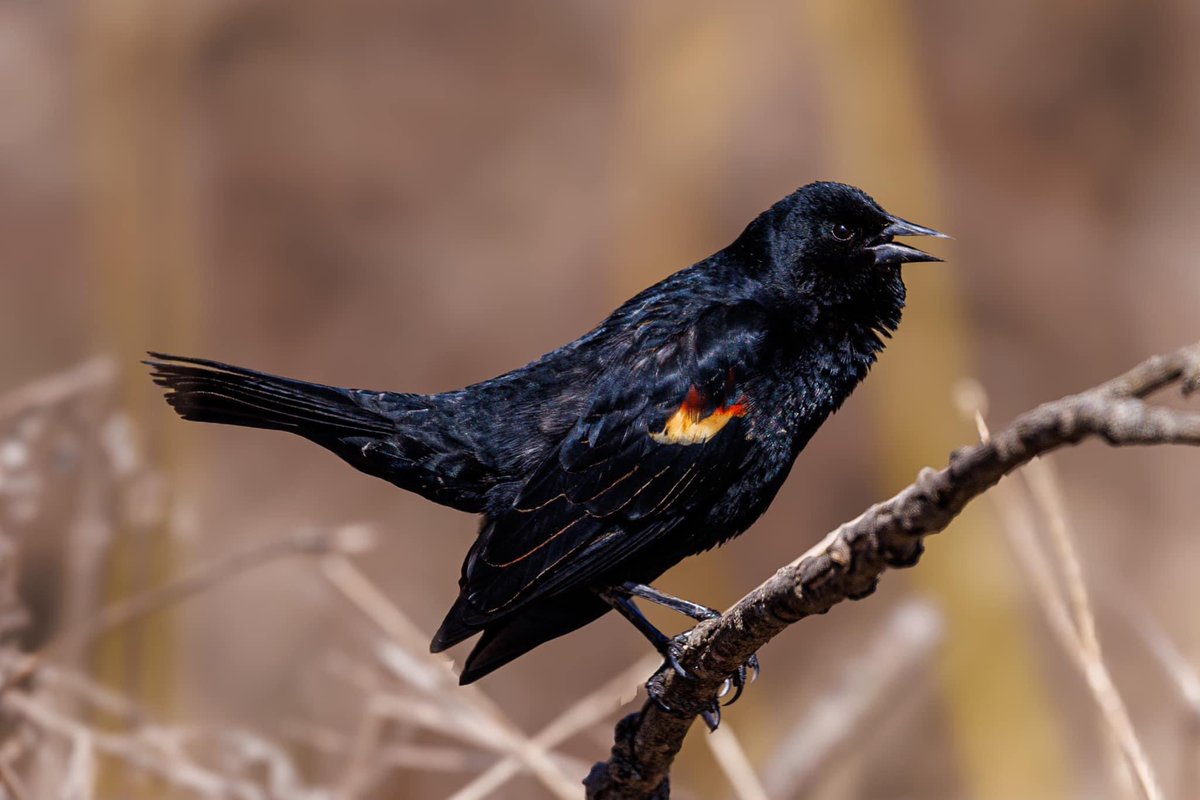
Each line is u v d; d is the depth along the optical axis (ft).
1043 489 17.98
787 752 24.23
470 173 50.93
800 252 21.72
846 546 12.33
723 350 20.71
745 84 48.83
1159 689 35.81
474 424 20.58
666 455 20.26
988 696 35.60
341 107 51.01
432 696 21.86
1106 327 48.96
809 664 39.55
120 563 23.00
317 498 45.29
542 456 20.45
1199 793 21.40
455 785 24.88
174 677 26.09
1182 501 45.57
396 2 51.44
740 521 21.21
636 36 50.21
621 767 16.69
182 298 47.62
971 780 34.50
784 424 21.17
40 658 20.42
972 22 51.60
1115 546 44.14
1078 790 34.81
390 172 50.44
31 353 46.39
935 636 25.48
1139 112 51.80
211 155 49.67
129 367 36.14
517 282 49.49
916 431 45.52
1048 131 51.24
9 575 20.42
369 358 48.80
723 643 14.69
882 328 22.25
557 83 51.29
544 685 41.93
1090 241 49.98
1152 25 51.90
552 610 20.26
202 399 20.18
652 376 20.48
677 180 48.52
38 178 48.44
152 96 49.39
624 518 20.06
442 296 49.55
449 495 20.88
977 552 37.52
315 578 34.37
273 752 20.44
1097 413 9.56
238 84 50.49
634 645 42.70
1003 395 47.11
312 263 49.47
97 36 49.42
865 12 48.75
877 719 25.76
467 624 19.11
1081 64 51.67
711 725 18.04
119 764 20.84
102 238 47.78
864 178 48.44
